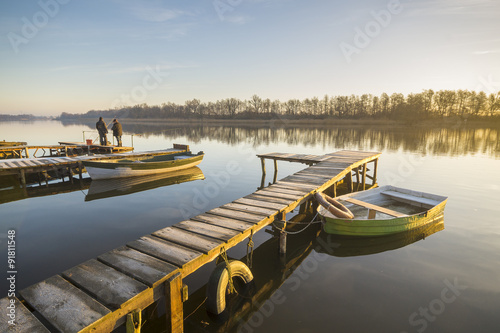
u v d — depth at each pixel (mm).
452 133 47875
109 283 3793
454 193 12336
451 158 21781
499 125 67062
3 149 19094
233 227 5750
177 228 5734
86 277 3936
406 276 5871
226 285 4848
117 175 14102
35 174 15914
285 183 9812
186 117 101250
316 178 10555
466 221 8992
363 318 4562
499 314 4625
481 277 5793
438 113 72000
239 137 41594
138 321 3516
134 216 9273
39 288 3689
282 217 6969
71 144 22375
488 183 14133
